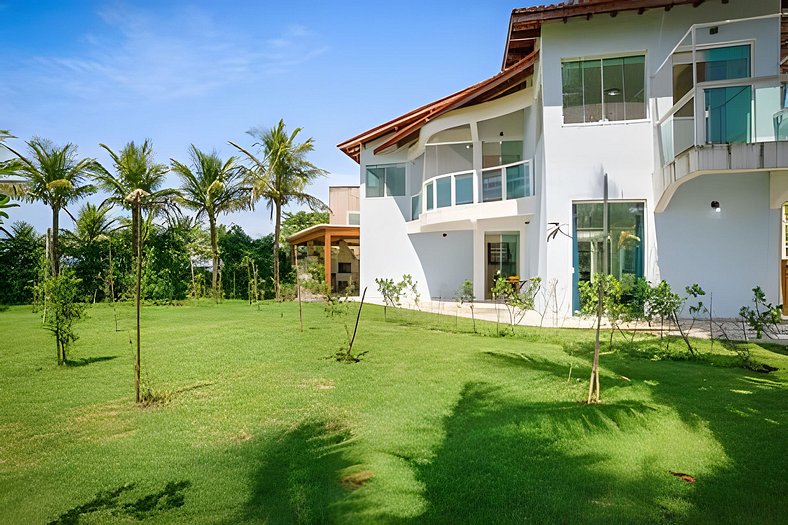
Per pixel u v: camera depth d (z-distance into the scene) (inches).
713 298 506.0
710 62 511.2
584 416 188.1
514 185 650.2
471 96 639.1
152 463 157.2
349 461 152.7
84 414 207.9
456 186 713.6
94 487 142.3
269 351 335.3
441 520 119.4
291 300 951.0
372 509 123.2
